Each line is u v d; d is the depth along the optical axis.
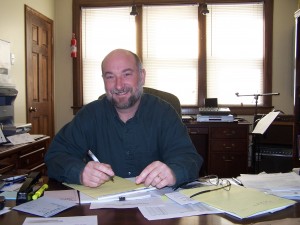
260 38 3.75
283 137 3.04
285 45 3.68
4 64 2.75
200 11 3.75
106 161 1.34
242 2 3.71
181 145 1.24
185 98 3.87
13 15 2.94
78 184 1.04
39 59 3.51
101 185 1.04
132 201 0.91
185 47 3.83
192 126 3.26
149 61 3.86
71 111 3.99
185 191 0.97
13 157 2.02
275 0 3.66
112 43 3.91
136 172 1.33
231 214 0.80
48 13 3.74
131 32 3.88
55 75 3.97
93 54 3.94
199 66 3.79
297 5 3.62
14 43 2.96
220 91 3.81
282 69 3.70
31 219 0.77
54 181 1.13
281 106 3.73
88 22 3.92
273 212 0.82
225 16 3.76
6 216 0.80
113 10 3.89
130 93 1.26
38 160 2.37
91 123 1.35
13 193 0.99
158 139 1.33
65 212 0.82
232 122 3.22
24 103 3.17
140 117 1.33
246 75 3.78
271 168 2.97
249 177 1.16
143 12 3.85
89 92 3.97
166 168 0.98
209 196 0.93
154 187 1.01
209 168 3.27
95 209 0.84
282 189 1.01
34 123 3.39
